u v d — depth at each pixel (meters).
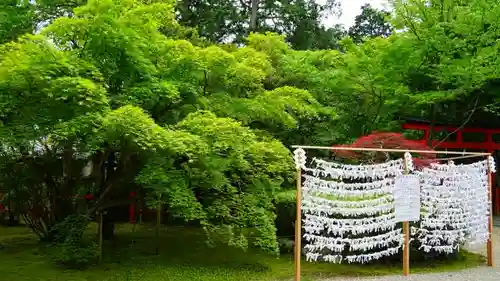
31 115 6.33
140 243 10.45
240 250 9.69
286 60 12.29
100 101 6.09
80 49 7.15
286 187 10.31
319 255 7.58
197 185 7.61
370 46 12.18
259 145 7.32
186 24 19.75
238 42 21.81
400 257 8.48
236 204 7.89
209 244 8.02
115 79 7.50
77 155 9.28
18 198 9.92
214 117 7.05
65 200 9.62
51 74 6.11
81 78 6.00
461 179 8.30
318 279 7.39
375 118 12.63
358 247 7.29
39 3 9.16
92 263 8.37
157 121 7.90
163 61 8.12
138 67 7.38
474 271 8.02
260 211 7.88
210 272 7.87
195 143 6.55
